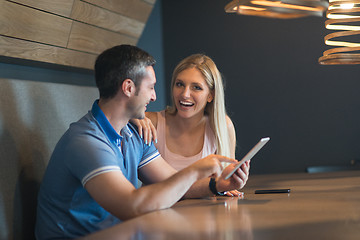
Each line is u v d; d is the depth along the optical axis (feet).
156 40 17.25
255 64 16.66
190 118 9.12
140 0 11.90
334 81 15.80
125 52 6.40
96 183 5.65
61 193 6.15
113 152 6.20
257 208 5.65
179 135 9.35
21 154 7.32
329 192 7.12
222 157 6.40
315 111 16.05
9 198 6.84
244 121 16.80
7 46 8.07
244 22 16.74
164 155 9.33
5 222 6.66
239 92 16.84
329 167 14.94
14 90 7.61
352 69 15.58
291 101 16.29
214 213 5.37
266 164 16.58
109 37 11.46
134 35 12.75
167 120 9.47
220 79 9.05
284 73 16.34
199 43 17.29
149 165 7.41
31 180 7.42
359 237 3.80
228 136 9.33
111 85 6.34
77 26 9.87
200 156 9.28
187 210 5.72
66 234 6.09
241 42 16.79
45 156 7.92
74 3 9.32
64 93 9.11
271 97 16.49
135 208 5.53
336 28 9.61
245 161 6.70
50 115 8.39
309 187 8.14
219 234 4.09
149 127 7.57
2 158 6.89
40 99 8.24
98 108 6.41
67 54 9.98
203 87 8.75
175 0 17.52
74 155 5.90
